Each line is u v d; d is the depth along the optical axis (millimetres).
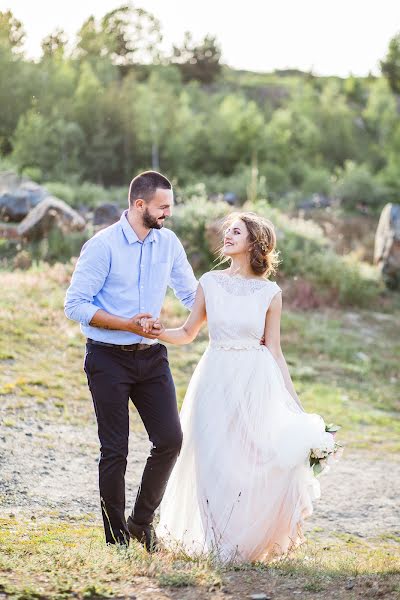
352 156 46562
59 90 33812
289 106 51562
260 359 4223
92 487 5465
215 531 4090
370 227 24844
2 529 4266
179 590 3186
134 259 4039
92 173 34844
